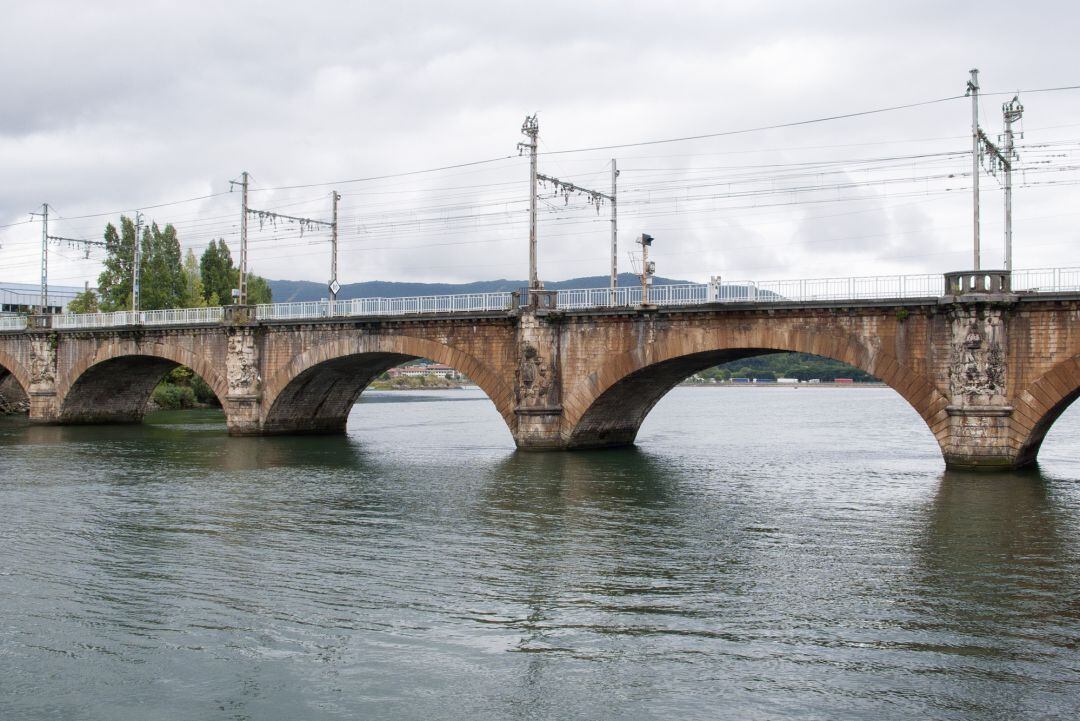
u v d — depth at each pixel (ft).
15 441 227.20
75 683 65.46
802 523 116.67
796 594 83.92
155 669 67.72
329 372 229.04
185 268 406.00
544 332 182.09
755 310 159.43
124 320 263.49
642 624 75.87
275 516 122.21
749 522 117.50
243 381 228.84
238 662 68.74
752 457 196.65
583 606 80.53
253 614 79.10
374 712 60.54
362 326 207.92
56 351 274.57
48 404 274.36
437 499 135.33
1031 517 117.70
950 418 146.20
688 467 174.91
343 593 84.74
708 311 164.04
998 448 143.33
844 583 87.51
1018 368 141.59
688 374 195.62
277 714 60.44
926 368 147.64
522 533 110.73
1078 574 90.48
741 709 60.23
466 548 102.58
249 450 206.59
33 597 84.43
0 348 287.48
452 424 312.50
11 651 71.36
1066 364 137.28
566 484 150.20
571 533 110.63
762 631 74.08
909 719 58.59
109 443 221.66
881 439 253.24
